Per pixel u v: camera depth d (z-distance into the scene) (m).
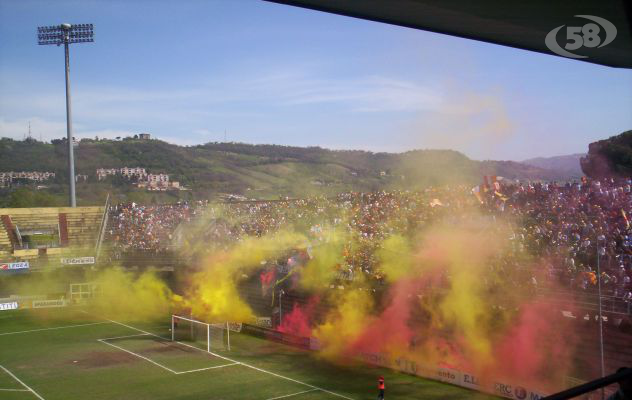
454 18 7.64
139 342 40.88
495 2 6.93
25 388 30.41
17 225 65.62
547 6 7.12
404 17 7.61
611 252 31.59
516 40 8.88
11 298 54.62
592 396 24.66
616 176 42.97
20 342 41.34
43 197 114.44
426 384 29.53
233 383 30.50
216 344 39.81
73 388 30.19
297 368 33.31
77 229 67.62
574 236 34.16
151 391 29.38
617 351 27.14
